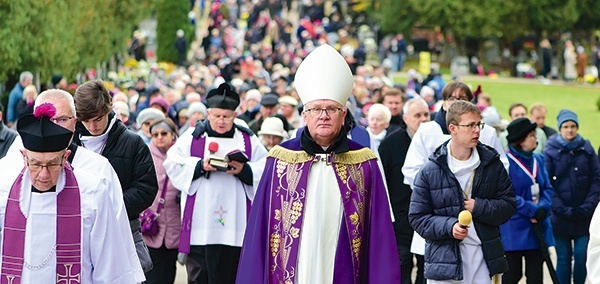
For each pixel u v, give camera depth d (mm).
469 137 11789
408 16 86875
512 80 74750
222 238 13523
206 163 13344
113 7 45062
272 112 19375
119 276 9211
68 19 35656
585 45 84188
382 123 17453
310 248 9867
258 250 9977
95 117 11164
